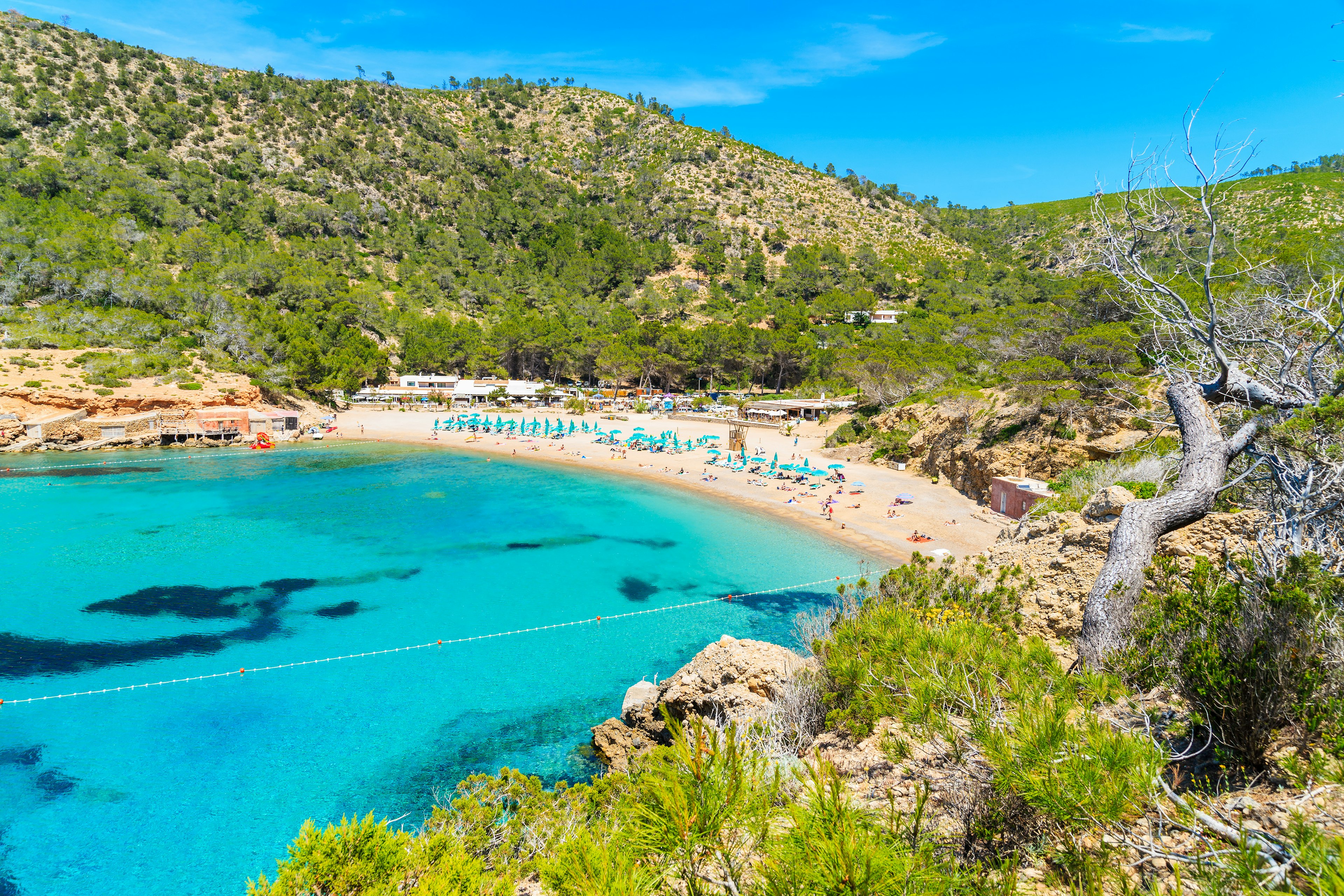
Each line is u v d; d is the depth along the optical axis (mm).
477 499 54375
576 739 21078
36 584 33062
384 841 6098
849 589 17406
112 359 85062
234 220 167875
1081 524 14539
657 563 38781
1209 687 5141
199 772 19188
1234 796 4633
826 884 3006
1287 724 5027
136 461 68000
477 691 24047
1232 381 7637
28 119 180875
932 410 64938
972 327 85812
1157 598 7410
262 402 90250
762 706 15672
